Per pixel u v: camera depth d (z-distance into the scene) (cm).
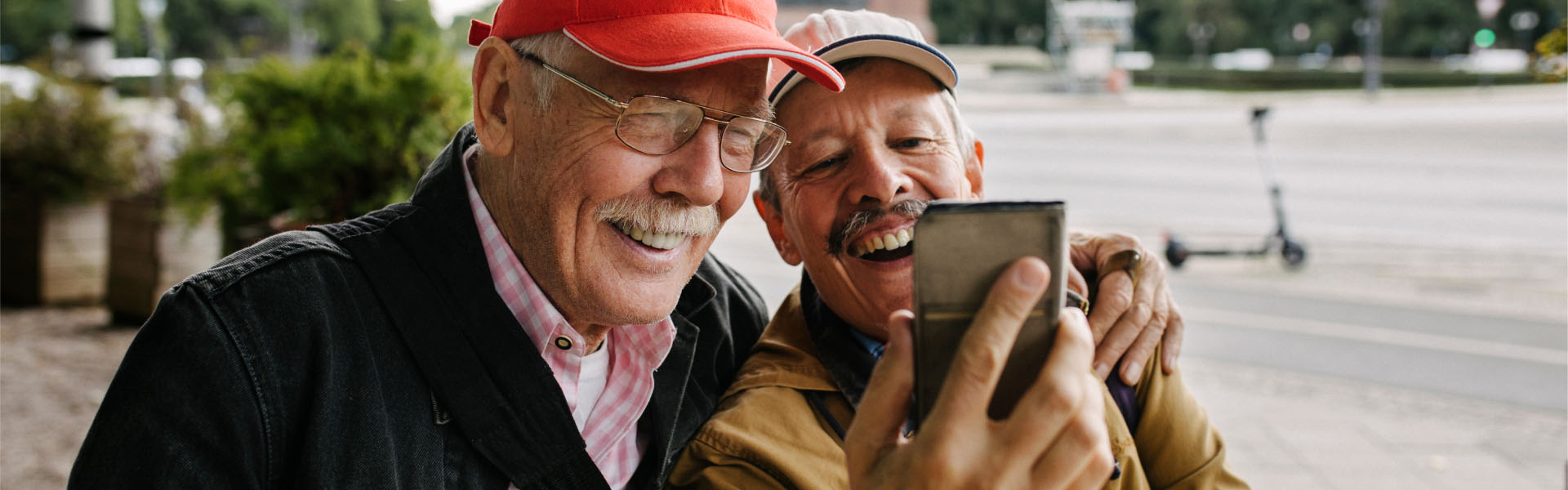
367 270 117
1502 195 1343
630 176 114
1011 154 1828
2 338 582
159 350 103
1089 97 3422
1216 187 1454
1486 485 437
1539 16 4997
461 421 117
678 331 146
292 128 342
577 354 128
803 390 154
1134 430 159
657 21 112
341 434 109
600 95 113
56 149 660
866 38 146
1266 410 543
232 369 104
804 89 152
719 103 117
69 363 535
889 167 150
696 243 125
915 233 74
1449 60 5278
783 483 141
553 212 117
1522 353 662
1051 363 73
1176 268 925
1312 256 985
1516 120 2195
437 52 360
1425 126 2156
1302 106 2728
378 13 5719
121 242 616
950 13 6525
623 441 139
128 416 101
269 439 106
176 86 789
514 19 117
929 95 154
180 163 443
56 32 5434
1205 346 677
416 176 353
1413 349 670
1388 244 1048
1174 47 6106
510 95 118
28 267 668
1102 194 1408
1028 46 6531
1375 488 433
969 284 74
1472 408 548
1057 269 74
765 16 121
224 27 5850
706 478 143
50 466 391
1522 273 914
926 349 75
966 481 72
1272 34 5938
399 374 115
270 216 386
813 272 158
